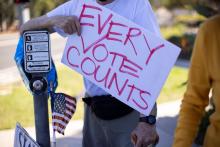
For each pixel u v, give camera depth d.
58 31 2.67
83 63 2.51
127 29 2.39
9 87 10.59
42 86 2.41
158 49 2.34
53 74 2.60
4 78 11.95
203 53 2.10
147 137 2.44
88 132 3.17
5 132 6.85
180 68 13.30
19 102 8.99
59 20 2.48
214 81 2.10
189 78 2.23
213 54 2.06
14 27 29.72
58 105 2.55
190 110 2.22
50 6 30.70
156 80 2.37
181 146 2.18
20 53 2.57
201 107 2.24
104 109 2.90
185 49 15.41
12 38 24.84
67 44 2.53
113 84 2.46
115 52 2.44
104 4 2.76
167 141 6.27
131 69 2.41
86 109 3.12
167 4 32.44
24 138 2.64
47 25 2.52
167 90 10.05
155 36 2.33
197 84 2.18
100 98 2.92
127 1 2.73
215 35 2.05
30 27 2.58
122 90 2.44
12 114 8.03
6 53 18.08
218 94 2.08
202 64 2.13
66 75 12.13
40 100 2.46
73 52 2.52
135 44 2.38
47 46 2.39
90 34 2.47
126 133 2.93
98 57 2.47
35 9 30.25
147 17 2.65
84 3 2.46
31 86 2.42
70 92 9.93
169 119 7.38
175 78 11.59
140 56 2.38
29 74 2.47
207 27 2.09
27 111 8.27
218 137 2.14
